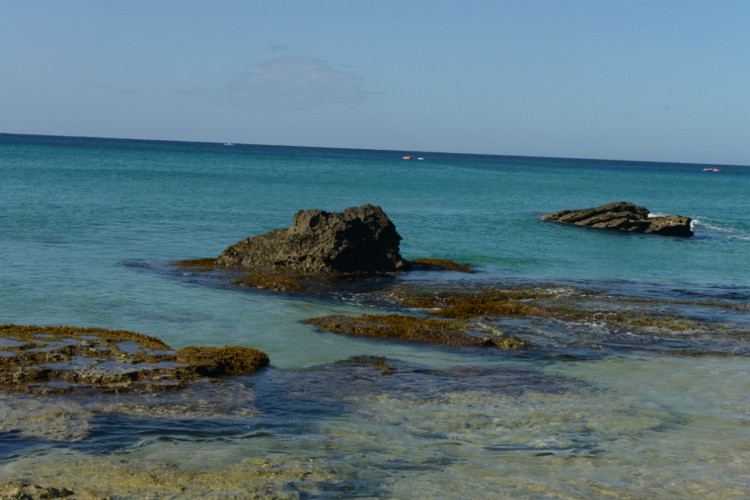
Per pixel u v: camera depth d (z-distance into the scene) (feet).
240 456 28.73
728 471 28.94
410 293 71.87
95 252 90.27
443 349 51.03
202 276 78.07
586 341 53.83
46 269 75.46
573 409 37.17
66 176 246.27
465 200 235.81
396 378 42.06
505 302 66.80
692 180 583.58
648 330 57.88
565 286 77.87
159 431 31.19
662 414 36.78
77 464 27.04
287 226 135.33
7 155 403.95
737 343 54.54
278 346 49.60
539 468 28.66
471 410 36.40
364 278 81.15
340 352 48.60
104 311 58.13
